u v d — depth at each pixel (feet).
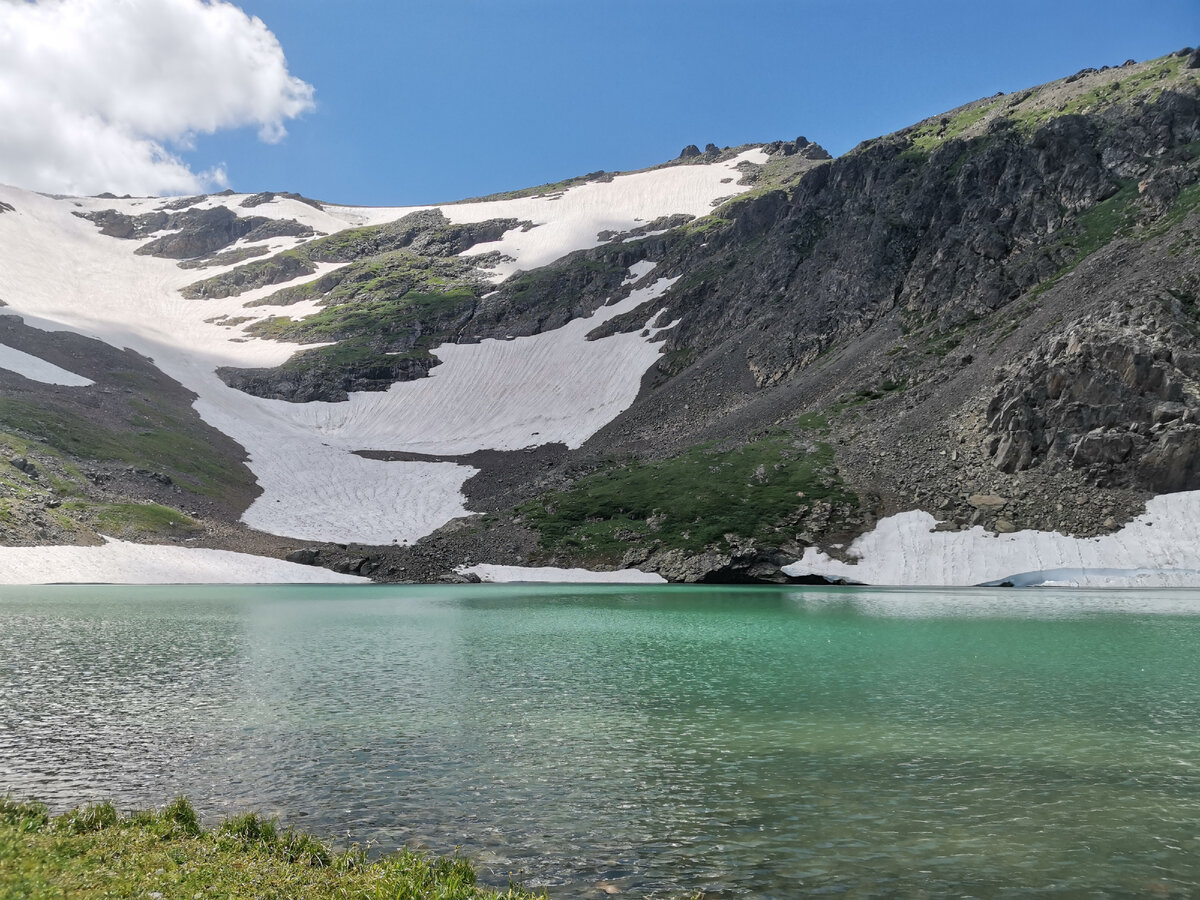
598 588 295.69
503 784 65.05
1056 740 77.71
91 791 62.49
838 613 200.54
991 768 68.90
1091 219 423.64
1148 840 52.95
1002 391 328.90
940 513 303.89
